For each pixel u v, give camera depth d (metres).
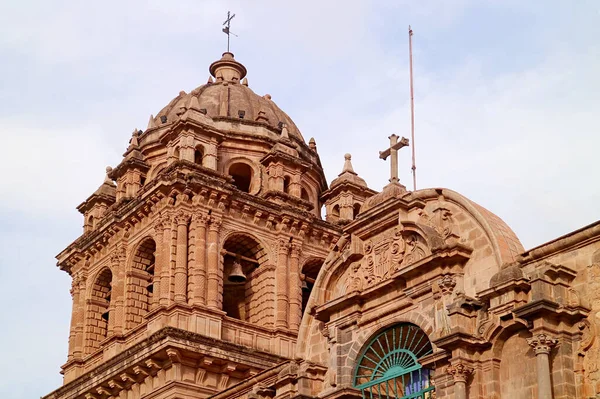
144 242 53.62
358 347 37.12
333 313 38.50
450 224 35.31
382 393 36.28
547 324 30.00
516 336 31.56
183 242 51.25
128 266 53.81
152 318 50.19
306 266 56.12
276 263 53.97
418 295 35.25
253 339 51.47
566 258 31.33
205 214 52.00
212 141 54.59
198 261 50.88
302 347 39.94
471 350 32.06
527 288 31.48
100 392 51.06
